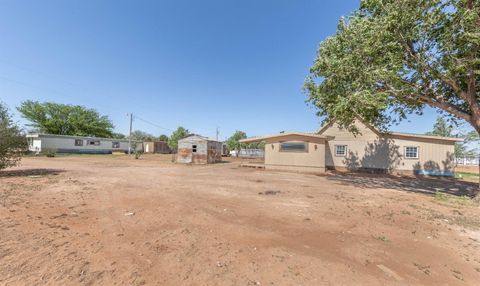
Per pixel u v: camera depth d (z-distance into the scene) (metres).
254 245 3.85
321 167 17.30
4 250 3.36
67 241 3.76
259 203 6.80
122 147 42.97
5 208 5.38
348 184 11.47
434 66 7.82
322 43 10.72
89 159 24.86
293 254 3.56
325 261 3.36
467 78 8.09
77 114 41.44
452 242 4.27
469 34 6.50
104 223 4.69
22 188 7.72
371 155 18.36
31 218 4.79
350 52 9.57
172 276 2.85
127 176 11.94
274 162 18.78
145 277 2.81
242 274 2.94
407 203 7.30
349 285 2.78
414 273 3.13
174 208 5.98
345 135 19.44
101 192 7.64
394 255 3.66
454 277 3.08
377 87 9.27
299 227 4.82
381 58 8.41
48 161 20.33
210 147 25.42
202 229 4.52
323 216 5.66
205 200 6.98
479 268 3.34
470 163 29.30
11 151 11.20
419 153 16.98
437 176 16.55
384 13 8.66
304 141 17.88
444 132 26.70
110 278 2.75
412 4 7.62
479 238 4.50
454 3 6.91
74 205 5.93
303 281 2.83
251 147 47.16
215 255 3.44
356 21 9.14
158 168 17.38
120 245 3.68
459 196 8.77
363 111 9.32
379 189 10.12
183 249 3.61
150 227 4.54
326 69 10.01
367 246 3.96
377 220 5.46
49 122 37.66
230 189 8.98
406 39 8.09
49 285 2.57
